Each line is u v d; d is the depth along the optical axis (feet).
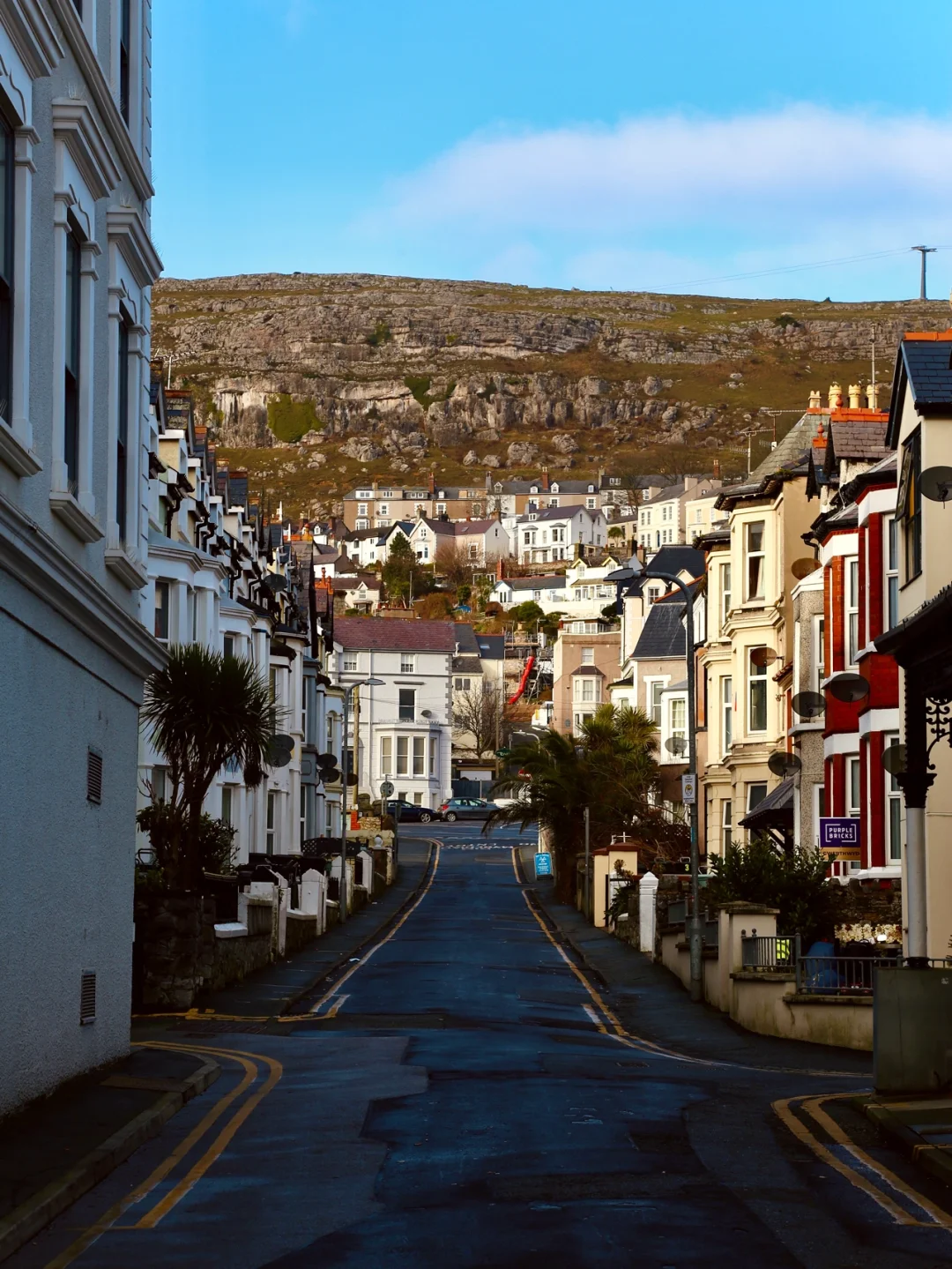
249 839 175.42
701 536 174.60
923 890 68.85
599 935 163.63
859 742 113.29
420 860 306.35
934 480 76.23
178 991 92.84
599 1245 34.50
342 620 457.68
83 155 54.03
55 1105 50.60
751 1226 36.76
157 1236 35.76
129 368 66.74
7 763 46.09
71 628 54.39
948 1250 34.78
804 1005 84.33
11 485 45.78
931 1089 57.16
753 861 107.55
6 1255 33.60
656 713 237.25
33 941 49.60
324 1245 34.76
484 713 538.88
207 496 188.14
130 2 68.18
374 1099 55.98
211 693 99.96
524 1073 63.93
